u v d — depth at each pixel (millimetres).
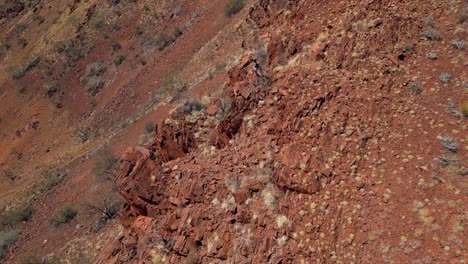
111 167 29500
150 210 15117
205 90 24500
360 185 11531
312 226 11289
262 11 22578
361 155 12141
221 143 15664
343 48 14891
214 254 12391
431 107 12578
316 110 13562
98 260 15969
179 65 38625
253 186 12914
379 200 11078
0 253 28266
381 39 14555
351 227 10875
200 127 16688
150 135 28203
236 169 13852
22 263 24672
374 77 13719
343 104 13344
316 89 14164
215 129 16250
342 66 14594
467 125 11820
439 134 11891
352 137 12539
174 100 30047
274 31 18875
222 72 25109
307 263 10836
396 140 12156
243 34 27734
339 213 11242
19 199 39125
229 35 30969
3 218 33438
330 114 13203
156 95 37062
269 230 11812
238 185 13297
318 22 16609
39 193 34938
